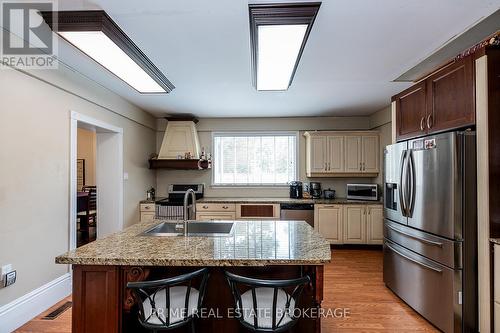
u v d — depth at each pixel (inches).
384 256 121.5
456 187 79.0
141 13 73.1
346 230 179.9
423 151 91.7
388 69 114.4
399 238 107.2
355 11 72.9
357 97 155.8
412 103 106.2
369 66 111.1
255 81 113.6
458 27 81.8
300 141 207.9
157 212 179.5
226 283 74.3
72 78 113.1
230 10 71.9
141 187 185.0
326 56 101.7
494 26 81.4
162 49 94.6
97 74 119.0
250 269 74.1
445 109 88.6
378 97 155.9
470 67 79.0
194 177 210.7
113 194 154.2
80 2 67.9
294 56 89.0
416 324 90.7
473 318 78.9
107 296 62.6
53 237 103.9
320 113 196.9
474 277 79.0
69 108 112.8
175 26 79.7
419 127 101.5
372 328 88.5
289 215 181.6
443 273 83.4
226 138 211.3
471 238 79.0
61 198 108.0
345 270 141.8
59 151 107.2
